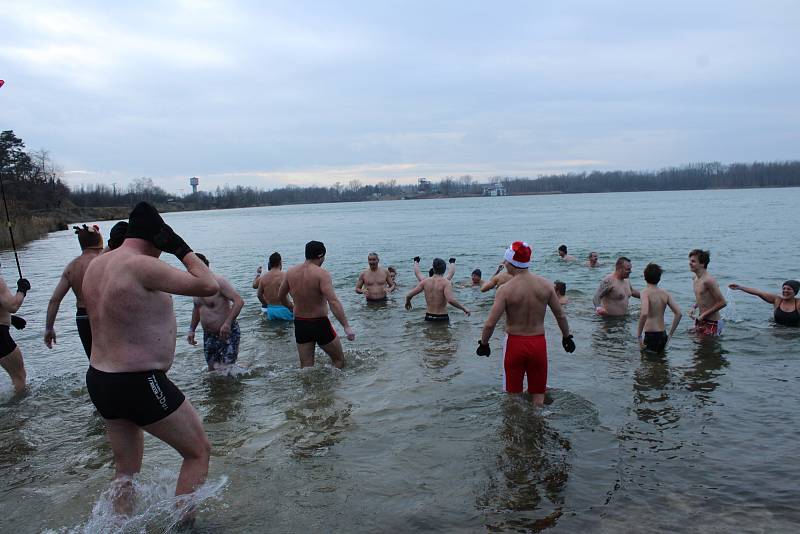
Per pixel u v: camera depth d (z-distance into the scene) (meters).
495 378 7.00
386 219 68.38
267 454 4.90
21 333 10.40
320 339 7.38
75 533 3.68
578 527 3.73
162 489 4.11
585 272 16.41
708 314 8.87
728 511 3.90
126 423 3.77
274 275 10.77
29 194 75.81
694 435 5.19
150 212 3.77
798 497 4.07
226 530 3.72
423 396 6.36
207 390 6.73
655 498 4.09
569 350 6.39
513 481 4.38
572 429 5.38
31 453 5.03
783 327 9.38
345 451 4.95
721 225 36.22
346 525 3.78
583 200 133.50
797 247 22.25
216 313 7.35
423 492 4.22
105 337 3.56
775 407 5.84
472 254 23.94
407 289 14.45
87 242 6.52
